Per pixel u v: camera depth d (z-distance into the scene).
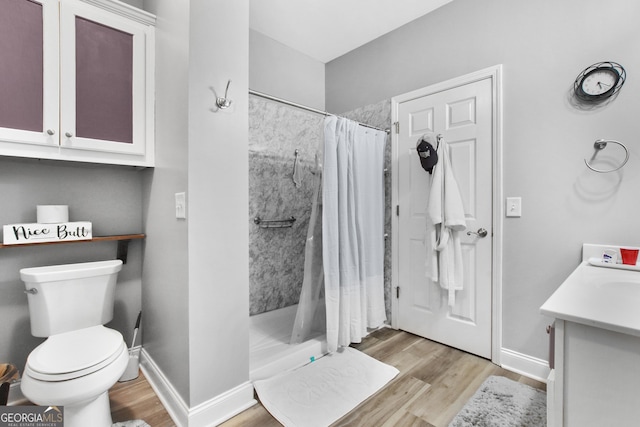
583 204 1.64
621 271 1.31
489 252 1.99
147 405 1.55
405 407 1.53
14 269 1.58
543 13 1.77
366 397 1.60
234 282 1.49
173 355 1.49
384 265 2.62
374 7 2.28
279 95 2.78
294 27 2.56
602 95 1.56
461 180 2.11
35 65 1.40
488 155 1.99
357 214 2.18
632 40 1.50
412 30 2.43
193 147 1.33
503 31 1.92
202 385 1.37
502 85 1.92
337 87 3.05
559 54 1.71
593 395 0.74
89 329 1.53
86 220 1.79
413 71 2.42
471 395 1.63
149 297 1.85
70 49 1.49
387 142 2.59
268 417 1.46
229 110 1.47
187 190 1.32
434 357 2.05
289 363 1.87
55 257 1.70
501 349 1.94
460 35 2.13
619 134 1.53
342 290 2.06
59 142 1.46
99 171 1.84
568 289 1.01
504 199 1.92
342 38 2.72
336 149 2.04
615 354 0.71
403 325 2.49
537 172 1.79
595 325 0.71
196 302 1.35
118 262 1.73
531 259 1.82
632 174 1.50
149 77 1.73
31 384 1.12
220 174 1.43
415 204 2.39
